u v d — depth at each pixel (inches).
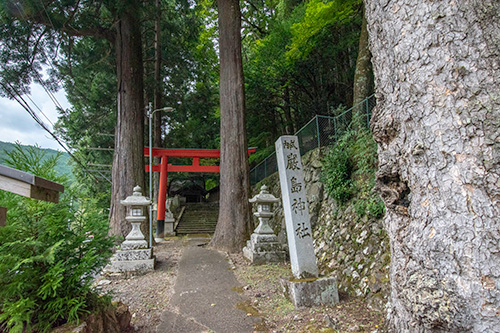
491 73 59.5
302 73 517.0
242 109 368.2
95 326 106.2
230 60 373.7
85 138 655.1
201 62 695.7
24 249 101.6
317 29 384.5
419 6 69.2
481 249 56.1
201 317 151.6
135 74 382.0
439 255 61.2
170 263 275.9
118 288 204.2
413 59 69.4
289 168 188.4
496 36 60.1
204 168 549.3
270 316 148.6
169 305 168.9
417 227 67.3
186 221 652.7
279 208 420.2
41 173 112.3
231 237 333.7
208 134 754.8
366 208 211.3
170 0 594.6
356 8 398.0
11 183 76.8
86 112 617.9
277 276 220.4
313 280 158.7
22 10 302.7
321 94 530.0
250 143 663.8
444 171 62.5
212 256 298.5
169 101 659.4
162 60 625.0
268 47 526.6
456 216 59.7
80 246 115.8
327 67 504.1
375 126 85.5
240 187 349.1
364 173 232.8
